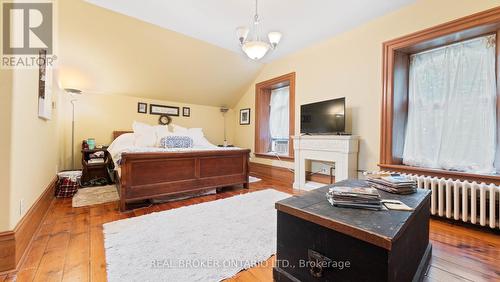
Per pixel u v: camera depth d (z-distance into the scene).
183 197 3.09
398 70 2.86
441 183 2.34
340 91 3.45
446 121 2.56
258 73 5.10
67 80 3.81
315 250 1.14
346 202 1.24
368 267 0.95
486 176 2.11
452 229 2.17
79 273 1.36
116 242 1.74
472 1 2.22
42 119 2.20
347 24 3.14
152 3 2.71
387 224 1.01
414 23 2.63
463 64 2.45
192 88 4.98
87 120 4.16
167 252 1.61
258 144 5.10
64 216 2.31
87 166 3.66
